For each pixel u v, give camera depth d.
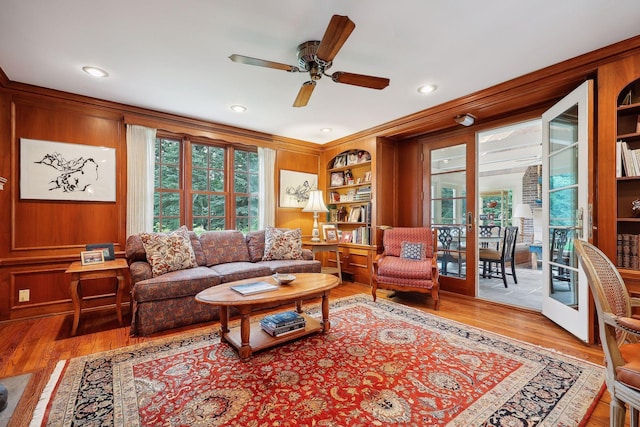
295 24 1.97
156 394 1.69
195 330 2.70
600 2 1.75
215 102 3.32
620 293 1.48
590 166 2.30
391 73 2.65
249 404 1.60
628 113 2.36
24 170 2.93
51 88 2.96
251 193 4.61
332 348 2.28
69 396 1.66
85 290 3.20
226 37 2.12
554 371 1.93
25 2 1.74
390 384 1.79
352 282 4.71
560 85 2.59
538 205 7.36
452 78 2.75
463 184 3.90
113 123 3.39
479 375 1.89
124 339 2.47
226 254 3.70
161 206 3.79
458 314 3.12
